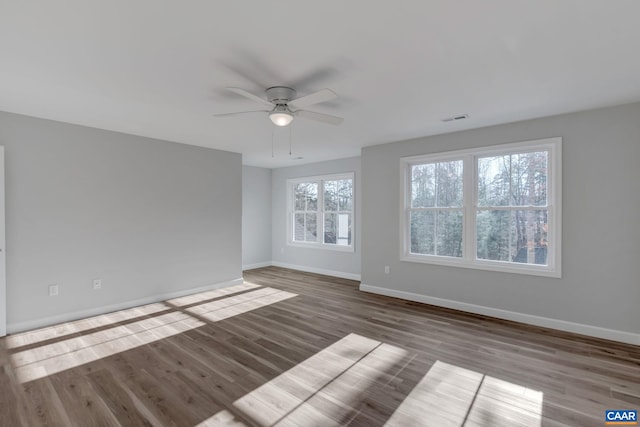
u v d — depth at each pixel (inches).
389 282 193.0
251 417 80.4
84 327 139.7
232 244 216.8
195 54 84.3
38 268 139.1
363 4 63.9
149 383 95.6
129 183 167.5
